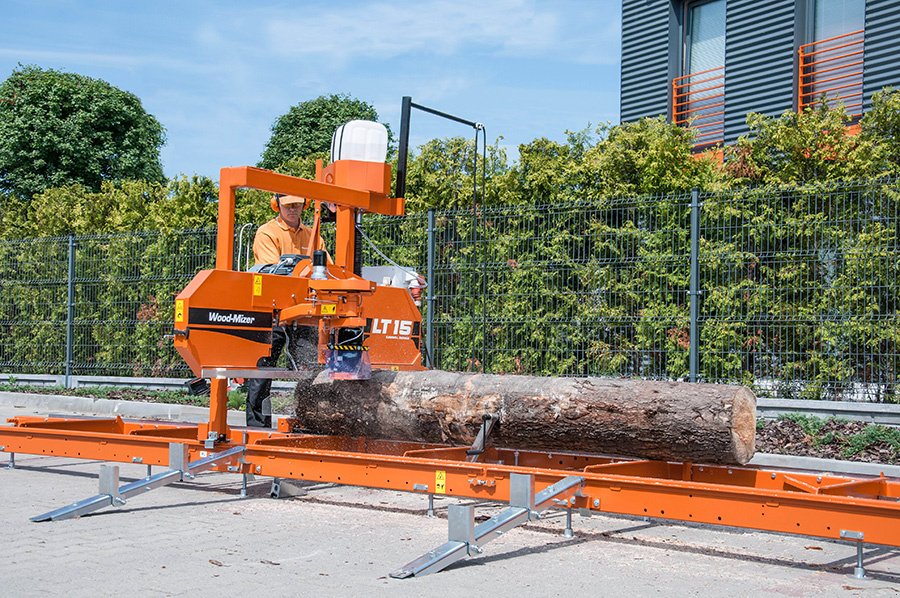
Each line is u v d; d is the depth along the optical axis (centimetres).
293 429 827
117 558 524
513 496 571
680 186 1356
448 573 504
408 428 746
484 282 1212
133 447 746
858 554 512
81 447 780
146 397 1504
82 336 1698
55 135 3181
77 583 470
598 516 686
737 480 641
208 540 575
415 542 577
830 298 1091
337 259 792
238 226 1627
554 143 1458
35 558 522
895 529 469
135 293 1630
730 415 605
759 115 1336
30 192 3159
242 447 716
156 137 3453
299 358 778
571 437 670
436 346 1320
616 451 663
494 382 704
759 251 1131
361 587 471
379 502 725
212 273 681
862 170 1231
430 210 1321
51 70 3303
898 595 474
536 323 1252
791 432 1017
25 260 1783
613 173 1388
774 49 1733
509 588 474
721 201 1147
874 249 1061
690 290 1142
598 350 1216
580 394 659
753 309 1130
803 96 1694
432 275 1314
